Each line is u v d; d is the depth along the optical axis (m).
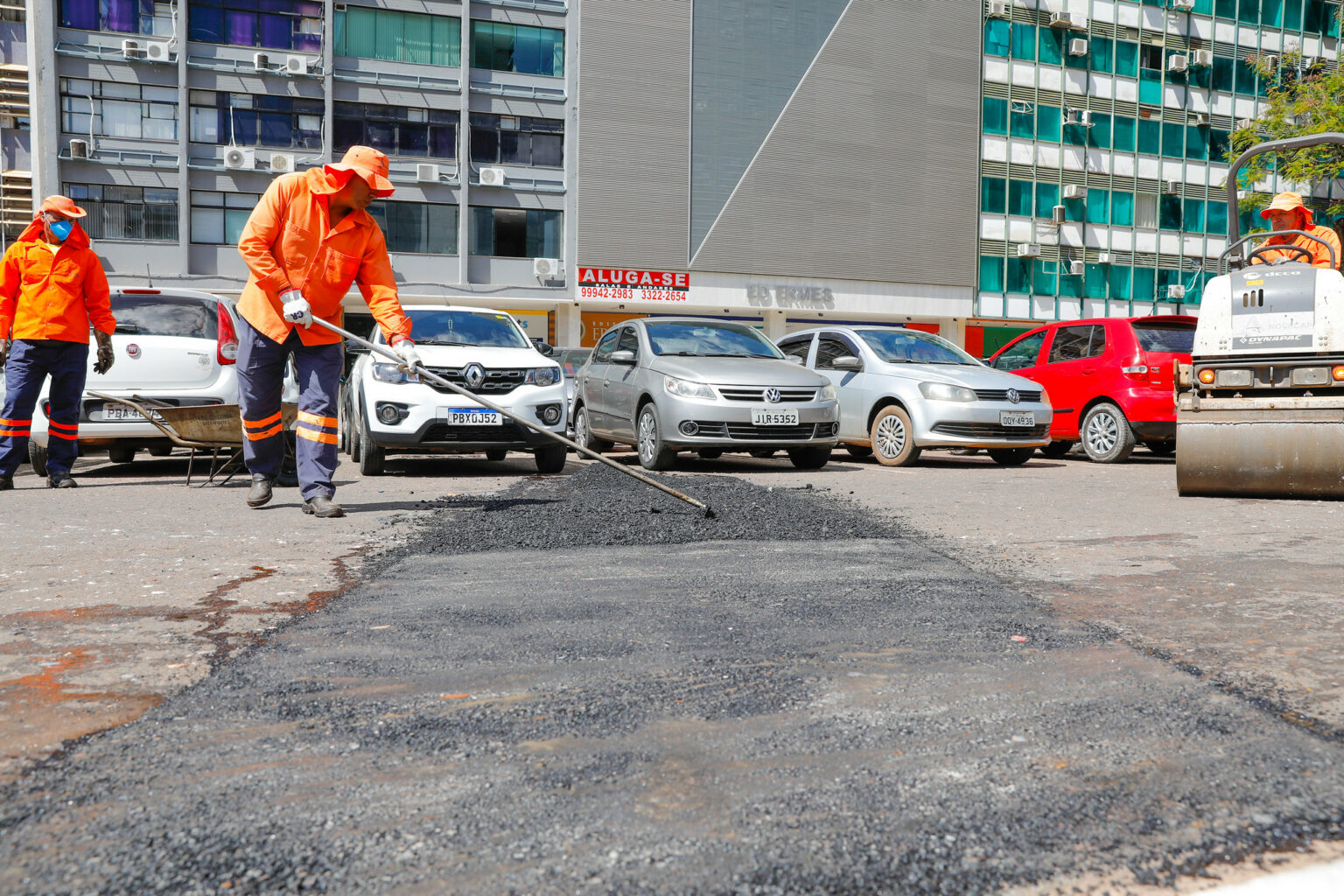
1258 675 2.48
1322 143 7.67
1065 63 37.94
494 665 2.54
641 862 1.51
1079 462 11.81
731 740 2.01
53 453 7.41
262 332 5.61
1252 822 1.65
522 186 31.89
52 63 27.62
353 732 2.05
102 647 2.73
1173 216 39.66
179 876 1.46
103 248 28.44
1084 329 12.09
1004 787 1.79
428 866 1.49
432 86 30.77
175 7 28.52
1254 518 5.62
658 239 33.19
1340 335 6.36
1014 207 37.75
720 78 33.66
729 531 4.88
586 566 3.99
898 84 35.78
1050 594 3.46
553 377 8.84
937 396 9.98
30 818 1.64
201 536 4.84
